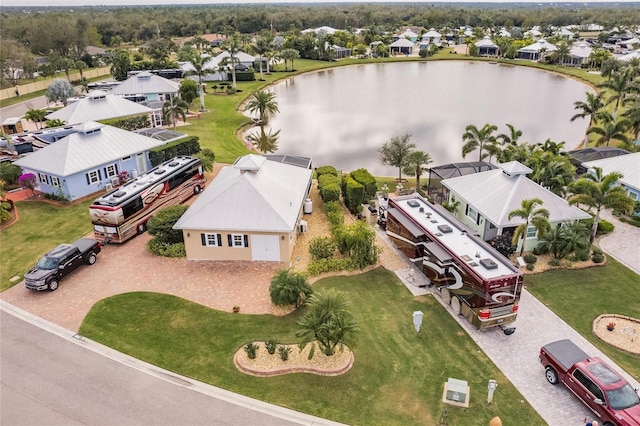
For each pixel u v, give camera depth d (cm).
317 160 6031
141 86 8119
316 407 2105
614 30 19075
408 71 13500
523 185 3538
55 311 2781
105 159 4509
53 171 4197
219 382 2248
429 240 3017
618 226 3903
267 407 2103
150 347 2484
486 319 2528
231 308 2802
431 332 2614
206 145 6278
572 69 12619
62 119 6200
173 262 3325
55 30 14162
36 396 2164
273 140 6962
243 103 9325
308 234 3750
